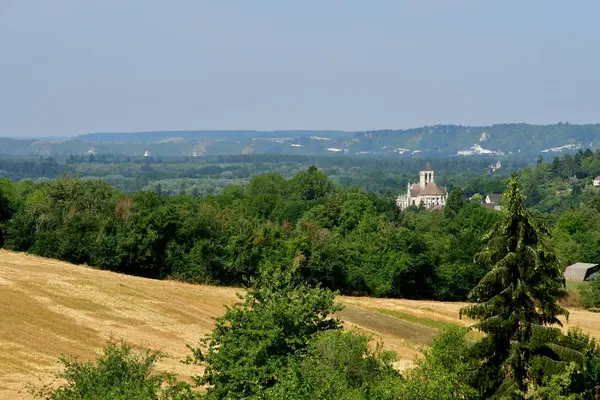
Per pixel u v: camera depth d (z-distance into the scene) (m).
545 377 43.03
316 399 34.88
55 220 129.88
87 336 71.38
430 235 163.38
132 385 37.38
